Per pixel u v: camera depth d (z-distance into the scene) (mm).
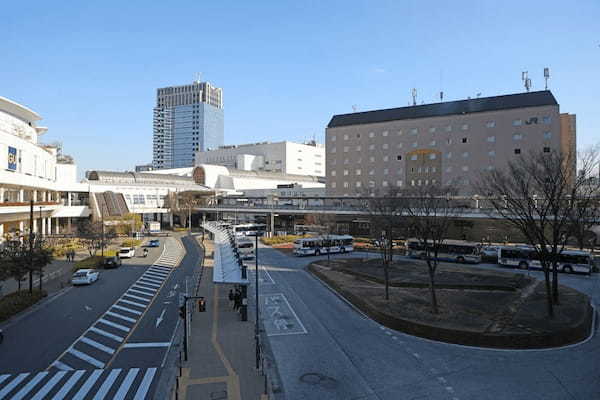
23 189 64562
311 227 81688
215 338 22203
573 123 87500
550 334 20922
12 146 54438
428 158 83562
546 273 24672
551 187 31016
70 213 83875
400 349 20625
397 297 29297
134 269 44906
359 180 91688
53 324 24984
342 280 36031
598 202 36469
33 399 15531
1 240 52812
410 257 52188
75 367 18547
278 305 29234
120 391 16172
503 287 32250
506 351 20312
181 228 98562
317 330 23672
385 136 89000
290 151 151625
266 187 133125
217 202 100438
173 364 18750
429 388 16453
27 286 34875
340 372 17953
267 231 82000
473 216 57781
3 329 24047
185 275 41188
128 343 21656
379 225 48250
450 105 84875
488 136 77625
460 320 23562
